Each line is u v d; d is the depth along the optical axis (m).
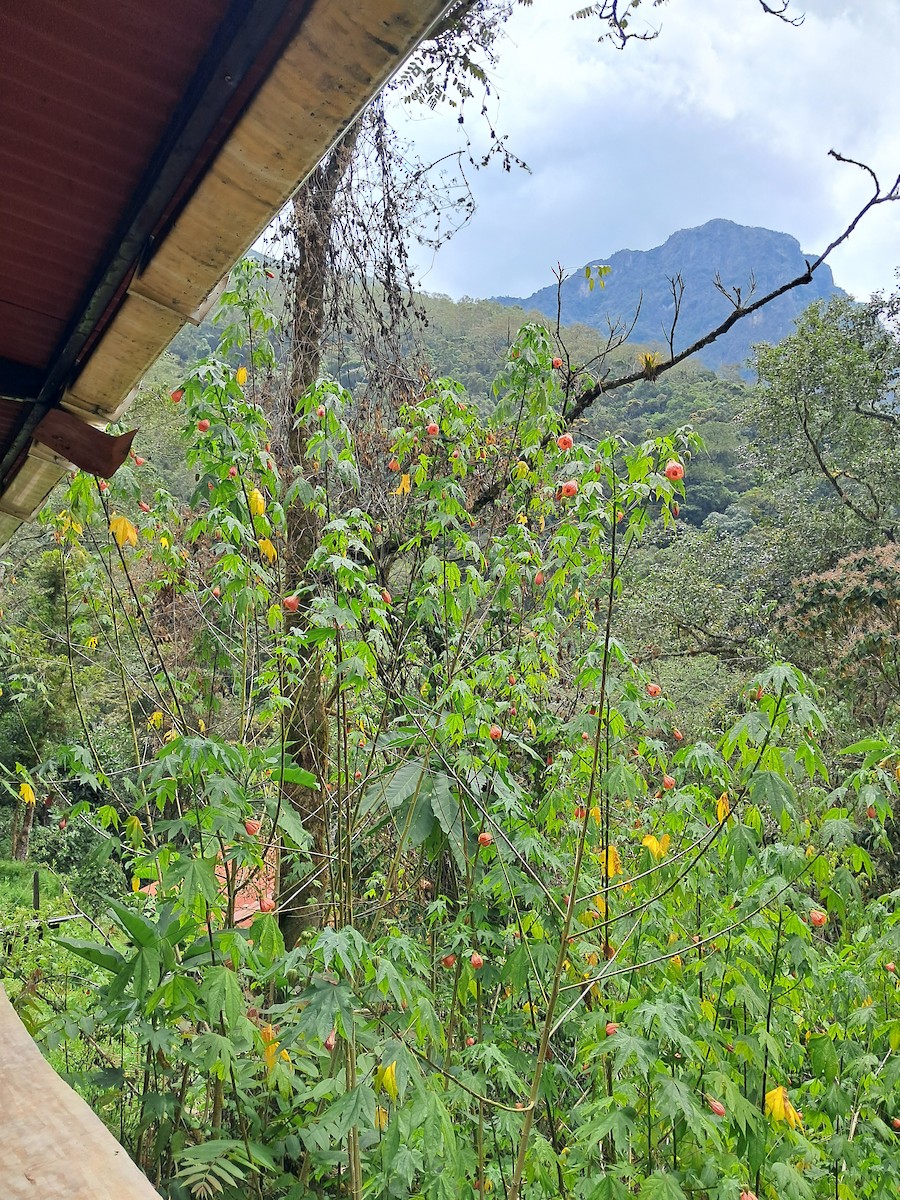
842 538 11.12
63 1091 0.62
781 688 2.04
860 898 2.40
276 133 0.87
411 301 4.64
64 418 1.62
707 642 10.62
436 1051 2.37
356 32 0.75
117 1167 0.51
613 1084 2.32
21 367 1.60
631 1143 2.46
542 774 3.16
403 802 2.55
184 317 1.27
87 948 1.79
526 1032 2.59
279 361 4.20
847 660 8.21
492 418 3.80
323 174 4.39
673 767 3.35
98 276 1.36
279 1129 2.34
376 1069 1.90
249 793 2.37
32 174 1.16
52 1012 2.96
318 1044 2.18
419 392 4.46
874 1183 2.46
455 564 2.95
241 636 3.11
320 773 2.71
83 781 2.65
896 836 4.67
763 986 2.63
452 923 2.48
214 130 0.95
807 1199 2.08
